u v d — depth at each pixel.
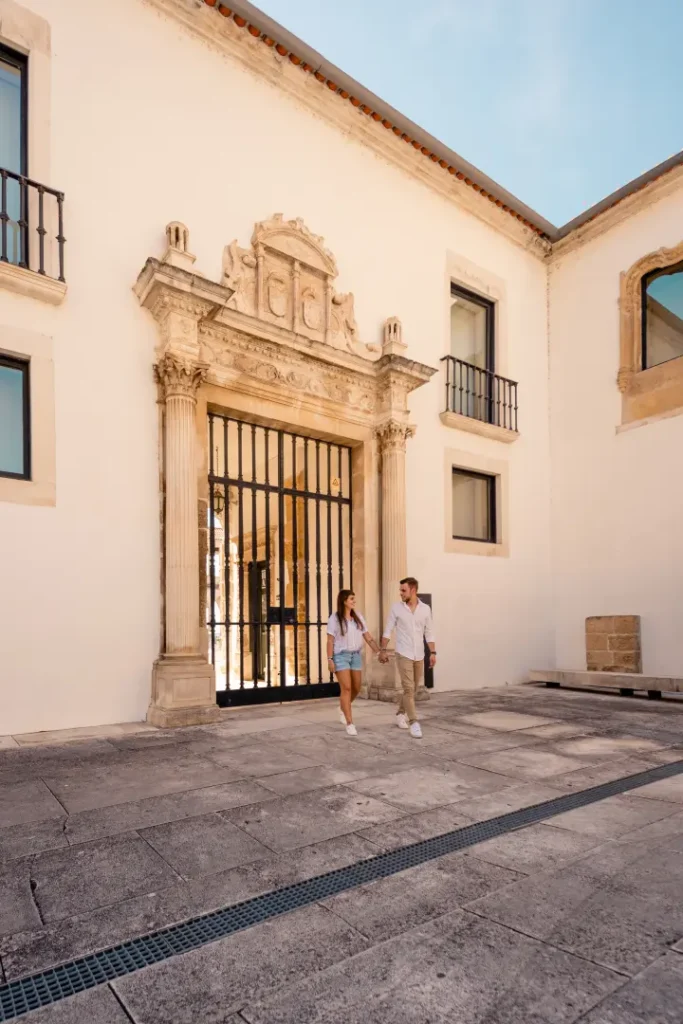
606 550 10.72
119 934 2.31
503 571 10.62
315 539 9.30
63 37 6.66
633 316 10.77
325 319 8.48
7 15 6.31
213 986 2.00
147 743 5.46
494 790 4.15
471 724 6.56
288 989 1.98
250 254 7.86
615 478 10.71
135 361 6.79
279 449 8.28
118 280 6.78
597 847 3.19
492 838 3.31
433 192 10.28
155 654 6.60
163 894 2.64
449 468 10.01
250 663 10.30
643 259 10.62
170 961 2.14
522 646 10.71
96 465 6.43
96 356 6.54
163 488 6.79
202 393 7.20
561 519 11.48
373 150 9.48
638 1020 1.83
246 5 7.57
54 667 5.98
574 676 9.64
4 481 5.88
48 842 3.20
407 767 4.73
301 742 5.57
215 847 3.14
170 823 3.48
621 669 10.05
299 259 8.27
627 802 3.94
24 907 2.52
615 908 2.53
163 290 6.51
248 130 8.06
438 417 9.92
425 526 9.53
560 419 11.72
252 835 3.30
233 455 10.27
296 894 2.65
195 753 5.11
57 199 6.28
